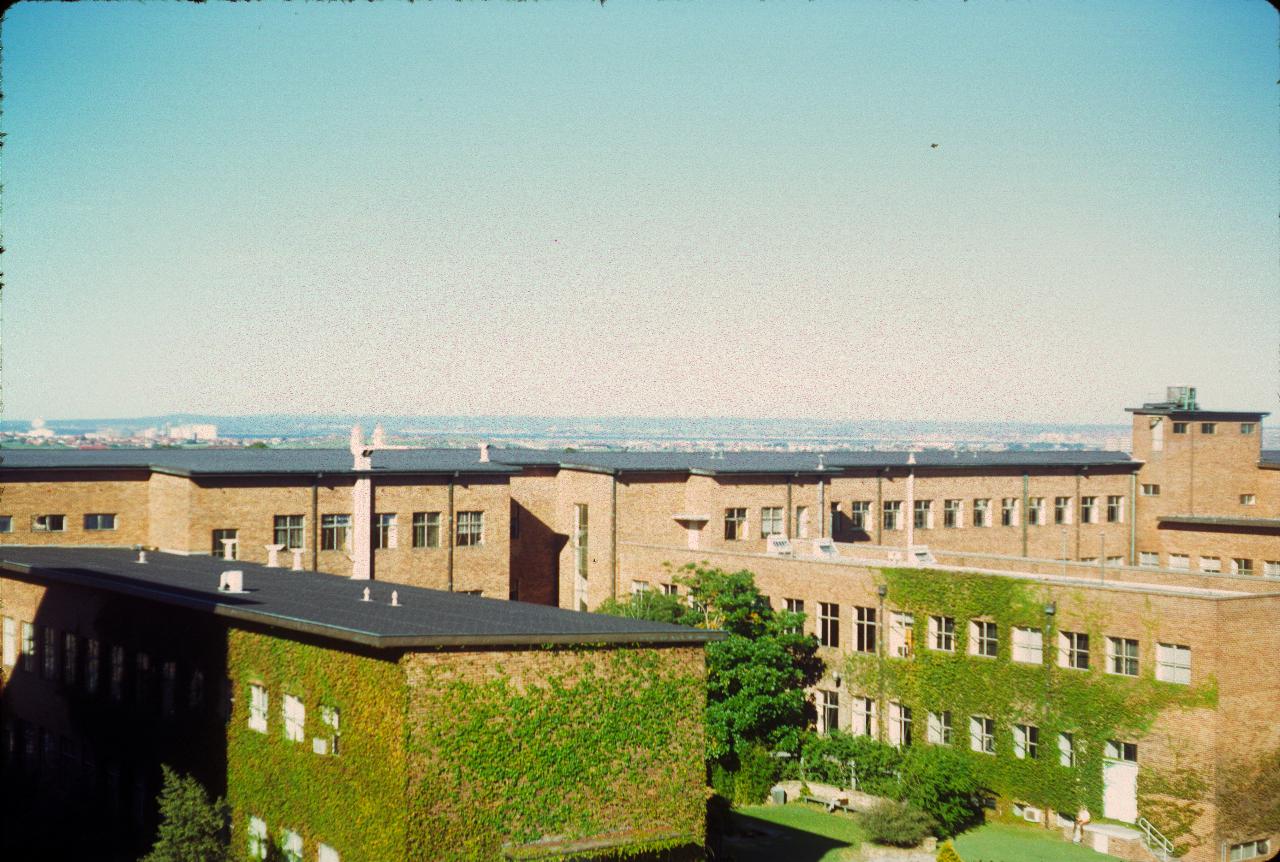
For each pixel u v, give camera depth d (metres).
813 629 67.50
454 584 77.75
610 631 38.69
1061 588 56.81
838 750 61.66
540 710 37.03
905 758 58.59
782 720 63.78
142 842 48.16
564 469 87.44
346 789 37.22
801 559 68.38
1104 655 55.19
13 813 52.72
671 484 85.50
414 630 36.53
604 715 38.19
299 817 39.56
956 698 60.47
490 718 36.19
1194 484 106.38
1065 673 56.38
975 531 98.94
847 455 97.94
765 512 86.06
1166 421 105.88
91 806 52.50
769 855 51.31
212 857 40.31
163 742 47.72
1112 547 107.12
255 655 42.28
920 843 53.78
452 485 77.81
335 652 38.09
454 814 35.47
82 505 72.06
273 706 41.22
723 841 53.06
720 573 67.69
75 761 54.16
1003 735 58.53
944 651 61.31
